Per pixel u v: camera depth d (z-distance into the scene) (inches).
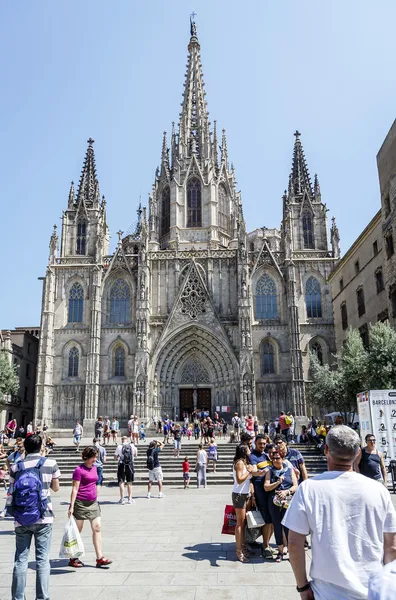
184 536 671.1
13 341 3120.1
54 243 3019.2
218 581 462.3
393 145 1808.6
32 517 394.0
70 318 2918.3
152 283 2942.9
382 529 221.1
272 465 546.6
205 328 2787.9
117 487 1288.1
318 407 2657.5
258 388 2726.4
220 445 1752.0
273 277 2918.3
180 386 2832.2
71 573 495.5
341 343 2546.8
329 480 230.5
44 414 2701.8
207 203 3294.8
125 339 2834.6
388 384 1573.6
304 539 225.9
